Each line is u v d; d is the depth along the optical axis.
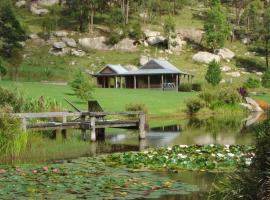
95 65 108.12
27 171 15.11
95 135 26.66
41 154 19.77
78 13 133.00
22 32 103.50
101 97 54.25
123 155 18.80
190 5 158.88
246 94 63.78
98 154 20.22
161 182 13.75
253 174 8.90
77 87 48.28
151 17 139.12
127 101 52.50
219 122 41.72
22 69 93.50
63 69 102.00
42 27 128.25
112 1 151.62
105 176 14.45
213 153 19.16
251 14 138.50
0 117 19.52
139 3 146.25
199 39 127.38
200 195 12.29
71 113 24.86
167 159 17.44
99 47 121.62
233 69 109.19
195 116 49.72
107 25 133.50
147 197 11.99
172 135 29.94
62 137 26.09
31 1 153.25
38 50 115.56
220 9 120.69
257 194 8.53
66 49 115.44
